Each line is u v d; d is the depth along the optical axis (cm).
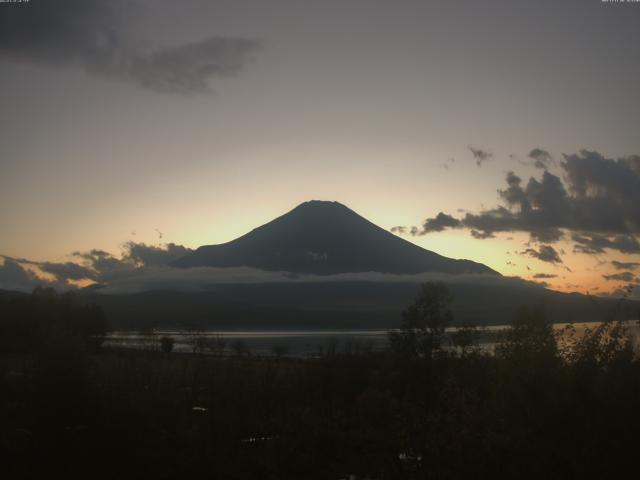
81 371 3931
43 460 3425
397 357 4816
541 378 1642
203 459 3466
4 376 4703
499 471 1639
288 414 2575
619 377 1554
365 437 2342
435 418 2062
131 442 3600
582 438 1520
